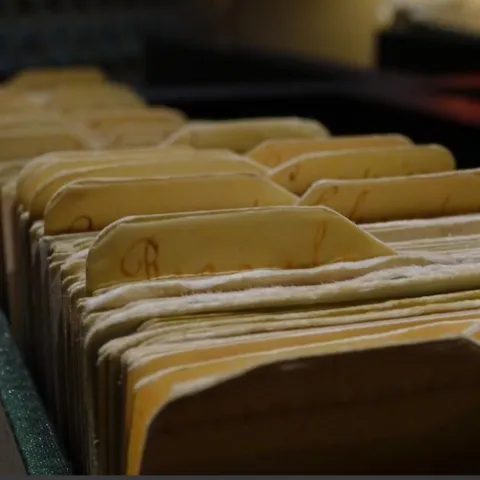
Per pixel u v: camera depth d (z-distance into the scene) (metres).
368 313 0.73
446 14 3.95
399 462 0.66
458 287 0.78
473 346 0.62
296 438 0.61
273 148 1.21
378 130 2.14
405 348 0.60
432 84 2.31
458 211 1.04
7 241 1.21
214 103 2.27
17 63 5.17
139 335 0.68
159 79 4.09
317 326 0.70
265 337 0.66
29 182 1.07
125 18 5.46
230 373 0.57
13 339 1.16
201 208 0.94
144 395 0.61
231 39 6.22
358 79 2.44
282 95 2.28
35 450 0.89
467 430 0.67
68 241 0.91
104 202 0.93
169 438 0.58
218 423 0.59
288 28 5.68
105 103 1.80
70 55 5.30
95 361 0.71
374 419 0.63
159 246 0.79
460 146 1.90
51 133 1.38
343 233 0.84
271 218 0.82
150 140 1.51
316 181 1.04
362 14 4.80
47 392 1.03
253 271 0.78
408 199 1.01
